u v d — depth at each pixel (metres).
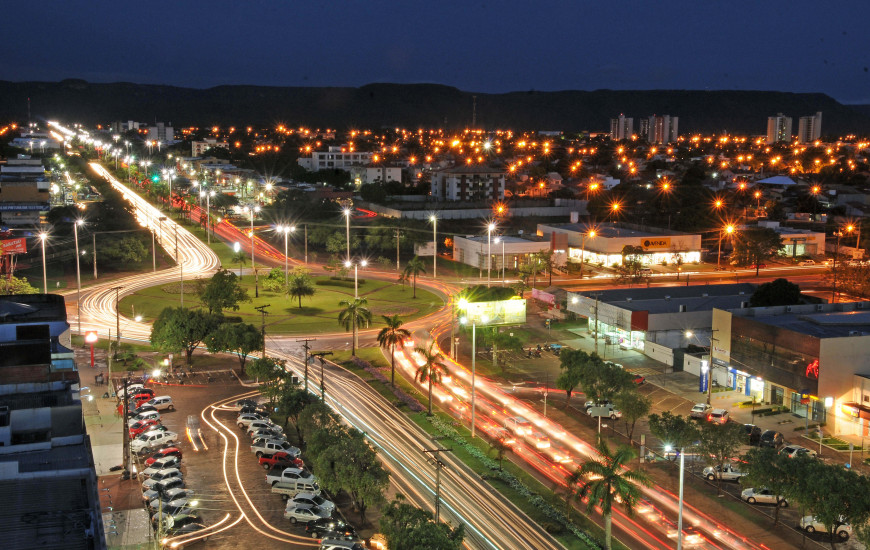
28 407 66.12
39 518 50.19
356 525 71.06
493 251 196.38
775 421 97.12
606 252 198.00
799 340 98.00
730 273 192.88
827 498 63.44
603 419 98.62
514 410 102.12
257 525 70.44
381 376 115.44
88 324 144.38
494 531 68.88
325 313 155.50
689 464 85.69
